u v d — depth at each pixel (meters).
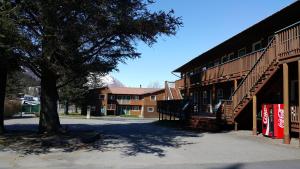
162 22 17.97
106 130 27.17
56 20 13.76
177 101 36.09
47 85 18.95
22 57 14.64
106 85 83.00
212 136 21.50
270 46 19.58
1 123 20.56
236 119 23.92
